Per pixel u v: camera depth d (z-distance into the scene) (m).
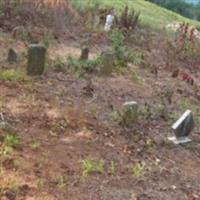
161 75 15.24
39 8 17.56
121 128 9.73
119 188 7.53
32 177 7.27
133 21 20.95
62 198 6.94
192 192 7.94
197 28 29.09
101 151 8.59
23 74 11.45
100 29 19.05
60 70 12.62
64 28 17.86
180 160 9.03
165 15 30.03
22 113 9.36
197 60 18.22
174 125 9.82
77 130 9.22
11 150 7.82
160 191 7.73
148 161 8.65
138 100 11.84
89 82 11.98
